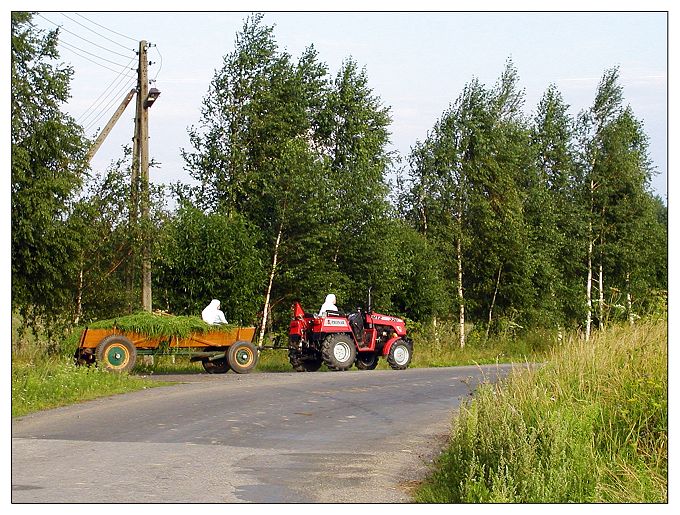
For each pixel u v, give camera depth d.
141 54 27.03
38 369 18.47
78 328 22.33
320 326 25.88
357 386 20.42
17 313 26.11
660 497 9.48
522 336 40.44
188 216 29.59
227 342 23.61
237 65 33.94
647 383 11.91
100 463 11.05
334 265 34.25
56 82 24.64
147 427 13.92
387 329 27.44
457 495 9.62
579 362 13.53
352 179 34.81
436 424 15.12
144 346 22.52
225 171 33.53
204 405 16.45
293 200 32.44
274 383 20.58
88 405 16.16
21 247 23.98
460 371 25.33
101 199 26.72
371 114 37.78
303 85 35.38
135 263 27.56
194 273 29.45
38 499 9.17
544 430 10.58
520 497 9.25
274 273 32.88
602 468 10.05
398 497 9.76
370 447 12.83
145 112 27.00
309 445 12.88
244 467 11.12
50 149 24.47
